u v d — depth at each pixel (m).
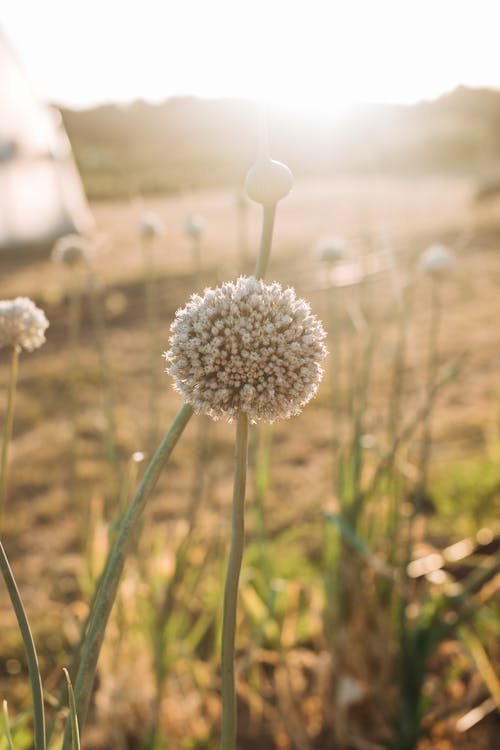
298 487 1.98
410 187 9.23
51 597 1.55
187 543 0.97
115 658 1.02
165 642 1.00
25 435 2.42
